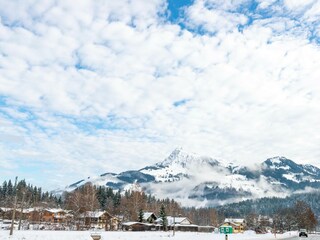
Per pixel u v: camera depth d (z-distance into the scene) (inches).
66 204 7554.1
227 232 1941.4
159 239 2696.9
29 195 6574.8
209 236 3791.8
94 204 5920.3
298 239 3548.2
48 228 4505.4
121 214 7495.1
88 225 5374.0
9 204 6131.9
